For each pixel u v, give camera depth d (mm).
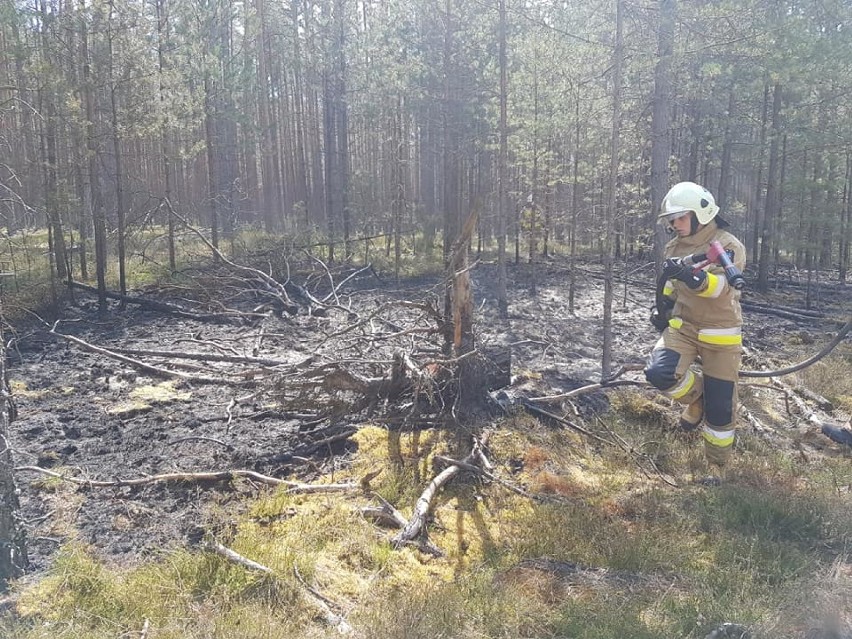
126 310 15109
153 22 16688
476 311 15727
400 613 4480
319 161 31578
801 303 19094
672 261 5090
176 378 9531
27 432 7867
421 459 7301
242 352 11398
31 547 5512
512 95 18516
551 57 17094
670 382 5453
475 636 4289
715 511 6371
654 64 12281
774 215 20109
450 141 22656
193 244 21234
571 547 5754
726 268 5000
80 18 14234
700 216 5172
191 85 18578
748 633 4070
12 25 13688
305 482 6852
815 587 4629
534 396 9109
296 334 12891
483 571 5277
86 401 8977
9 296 14492
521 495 6789
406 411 8320
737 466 7504
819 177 18859
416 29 22578
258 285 16953
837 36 16516
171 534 5773
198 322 14047
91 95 14867
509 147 19328
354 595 4984
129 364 9594
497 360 9039
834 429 7137
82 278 17422
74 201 15180
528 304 17078
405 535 5773
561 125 17453
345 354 10812
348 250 22094
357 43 25234
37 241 19219
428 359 8273
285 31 28438
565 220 20609
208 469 6992
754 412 9578
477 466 7203
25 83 14562
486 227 25672
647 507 6578
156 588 4805
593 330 14305
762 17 13516
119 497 6395
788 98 19875
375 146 29859
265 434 7977
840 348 13391
